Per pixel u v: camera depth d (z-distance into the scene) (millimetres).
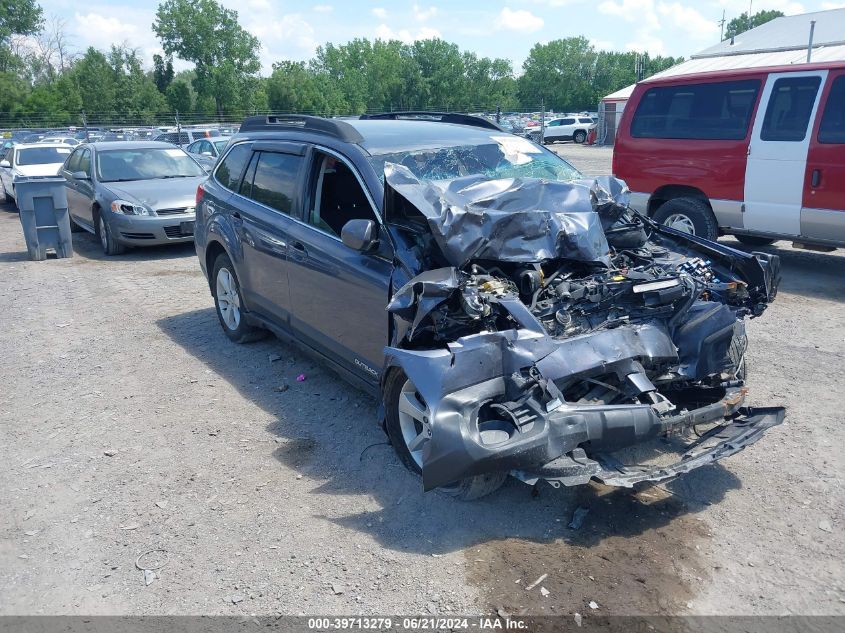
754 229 8359
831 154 7461
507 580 3262
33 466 4480
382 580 3299
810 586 3176
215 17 70188
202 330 7098
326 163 5168
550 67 109375
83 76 63906
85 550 3627
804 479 4016
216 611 3156
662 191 9258
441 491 3832
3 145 23562
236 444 4672
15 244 12414
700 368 4148
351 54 91312
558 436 3363
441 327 3760
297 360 6129
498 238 3951
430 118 6328
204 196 6695
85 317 7691
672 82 8992
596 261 4160
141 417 5121
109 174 11672
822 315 6871
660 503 3834
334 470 4309
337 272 4680
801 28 26391
